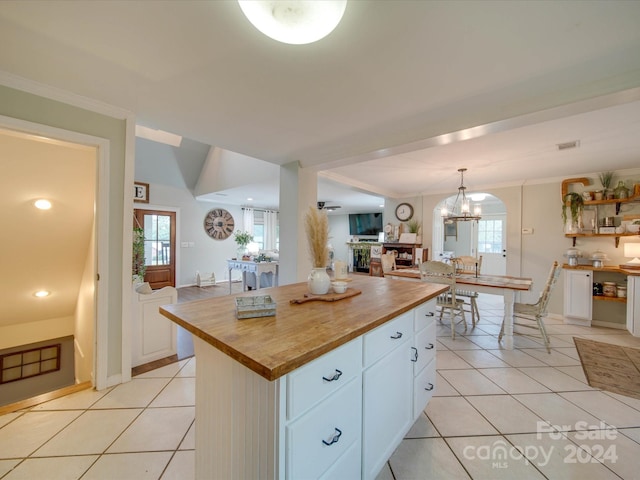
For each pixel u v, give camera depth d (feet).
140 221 19.89
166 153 19.66
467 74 5.40
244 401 3.12
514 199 14.98
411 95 6.18
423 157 10.73
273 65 5.16
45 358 12.83
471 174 13.44
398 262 18.38
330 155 10.18
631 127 7.79
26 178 7.44
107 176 6.95
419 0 3.67
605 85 5.45
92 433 5.45
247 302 4.33
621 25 4.09
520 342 10.48
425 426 5.78
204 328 3.56
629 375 7.95
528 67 5.16
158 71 5.39
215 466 3.70
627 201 11.70
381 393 4.19
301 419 2.86
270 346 2.97
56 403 6.42
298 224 11.30
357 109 6.84
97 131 6.77
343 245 33.63
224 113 7.13
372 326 3.82
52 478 4.44
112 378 7.16
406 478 4.53
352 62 5.03
